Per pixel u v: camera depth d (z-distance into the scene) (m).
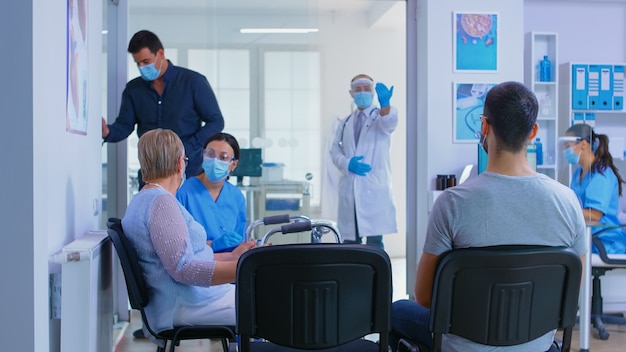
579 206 1.68
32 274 1.73
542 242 1.63
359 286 1.58
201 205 2.71
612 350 3.50
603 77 4.59
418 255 4.43
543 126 4.64
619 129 4.88
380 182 4.40
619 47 4.89
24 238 1.72
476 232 1.62
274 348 1.83
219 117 3.78
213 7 4.26
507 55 4.29
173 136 2.18
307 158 4.34
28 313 1.73
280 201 4.33
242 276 1.54
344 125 4.37
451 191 1.67
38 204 1.76
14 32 1.69
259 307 1.56
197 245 2.17
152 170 2.15
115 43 4.16
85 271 1.94
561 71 4.72
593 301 3.91
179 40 4.24
